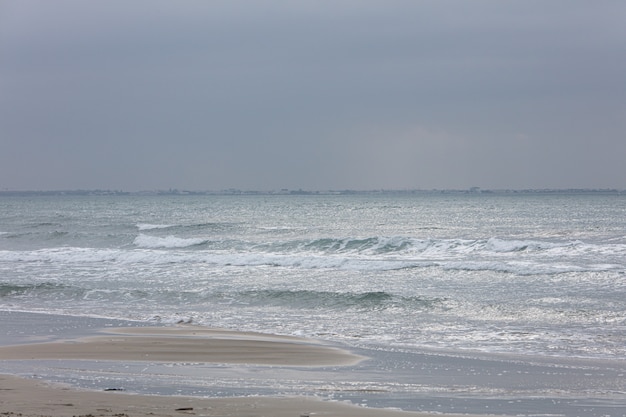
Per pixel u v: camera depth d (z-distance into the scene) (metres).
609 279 28.59
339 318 21.62
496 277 29.86
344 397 11.42
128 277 31.72
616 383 12.91
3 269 35.47
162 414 9.65
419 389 12.21
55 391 11.38
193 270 33.97
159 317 21.98
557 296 24.77
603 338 17.91
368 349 16.61
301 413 9.95
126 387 12.10
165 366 14.49
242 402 10.69
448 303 23.25
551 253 39.53
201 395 11.43
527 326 19.73
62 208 141.38
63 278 31.62
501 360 15.22
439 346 17.06
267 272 32.88
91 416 9.38
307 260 35.16
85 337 18.30
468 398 11.49
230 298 25.25
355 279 30.08
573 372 13.97
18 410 9.76
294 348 16.70
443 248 42.25
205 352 16.16
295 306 23.97
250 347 16.81
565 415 10.38
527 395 11.76
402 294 25.38
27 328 19.89
